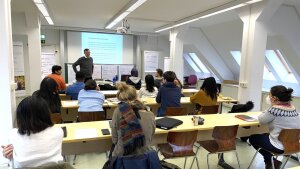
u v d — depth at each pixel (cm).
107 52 1024
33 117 155
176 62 762
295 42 550
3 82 277
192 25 779
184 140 251
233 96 733
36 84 640
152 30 944
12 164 176
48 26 882
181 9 538
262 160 348
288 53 603
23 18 619
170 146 259
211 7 514
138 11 566
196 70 1194
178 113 348
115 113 202
